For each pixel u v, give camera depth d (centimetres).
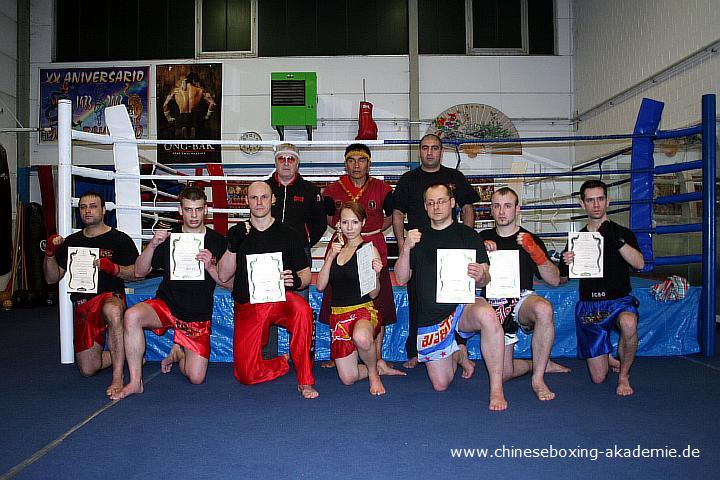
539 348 264
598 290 288
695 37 533
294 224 319
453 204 289
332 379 308
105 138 370
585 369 323
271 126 812
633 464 187
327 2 823
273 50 820
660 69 593
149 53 823
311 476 179
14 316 589
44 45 820
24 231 718
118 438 214
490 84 817
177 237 285
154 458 194
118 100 817
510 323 278
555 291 354
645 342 355
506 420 232
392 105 816
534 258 268
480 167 811
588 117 773
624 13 669
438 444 206
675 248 557
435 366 274
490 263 266
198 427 227
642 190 367
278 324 291
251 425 229
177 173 646
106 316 280
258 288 277
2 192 720
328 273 286
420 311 272
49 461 192
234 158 809
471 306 259
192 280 290
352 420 234
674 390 276
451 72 817
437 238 270
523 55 818
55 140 812
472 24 823
